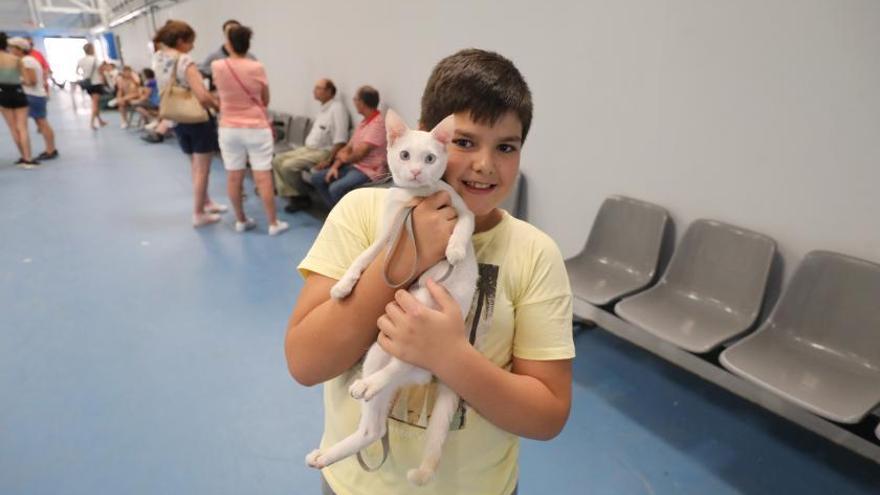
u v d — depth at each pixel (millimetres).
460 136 729
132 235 3926
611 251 2566
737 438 1987
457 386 664
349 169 3994
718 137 2115
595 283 2412
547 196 2941
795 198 1935
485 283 770
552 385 773
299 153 4621
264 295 3018
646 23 2260
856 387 1670
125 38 15508
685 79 2174
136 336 2537
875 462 1869
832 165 1817
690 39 2123
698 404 2178
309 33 5293
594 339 2684
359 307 700
